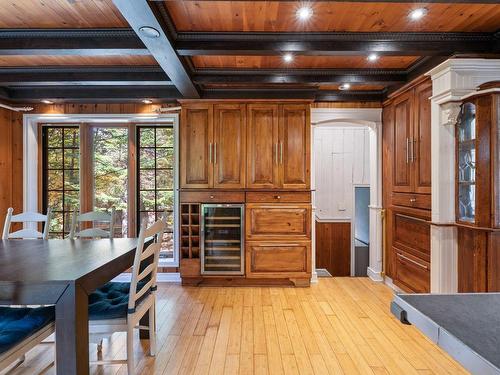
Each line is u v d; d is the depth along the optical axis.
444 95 2.70
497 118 2.38
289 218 3.83
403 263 3.57
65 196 4.37
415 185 3.26
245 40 2.47
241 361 2.25
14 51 2.47
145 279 2.45
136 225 4.38
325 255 5.64
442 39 2.53
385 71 3.32
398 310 1.11
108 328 1.87
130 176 4.35
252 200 3.83
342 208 5.64
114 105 4.15
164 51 2.42
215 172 3.84
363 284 4.04
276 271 3.84
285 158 3.85
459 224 2.68
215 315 3.05
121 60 3.05
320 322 2.90
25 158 4.13
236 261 3.85
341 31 2.44
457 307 1.05
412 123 3.32
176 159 4.14
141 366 2.18
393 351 2.39
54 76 3.29
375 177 4.18
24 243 2.49
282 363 2.22
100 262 1.80
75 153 4.36
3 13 2.19
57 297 1.45
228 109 3.85
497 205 2.39
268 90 3.77
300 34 2.46
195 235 3.95
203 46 2.46
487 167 2.42
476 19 2.29
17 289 1.44
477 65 2.59
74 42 2.44
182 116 3.86
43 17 2.24
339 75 3.37
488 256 2.46
